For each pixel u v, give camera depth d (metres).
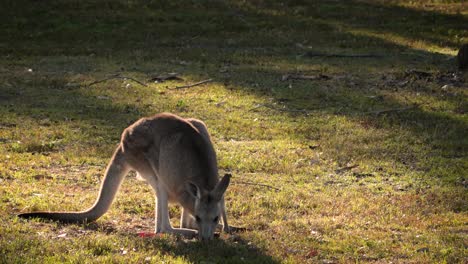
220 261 8.49
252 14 29.56
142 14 28.59
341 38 26.36
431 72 20.91
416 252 9.06
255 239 9.34
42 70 21.02
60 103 17.20
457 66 21.69
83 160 13.10
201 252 8.76
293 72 20.91
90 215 9.86
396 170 13.07
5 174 12.04
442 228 10.23
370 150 14.11
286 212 10.80
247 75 20.45
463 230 10.15
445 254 9.00
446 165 13.30
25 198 10.84
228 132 15.27
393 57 23.55
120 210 10.66
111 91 18.45
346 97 18.12
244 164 13.17
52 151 13.69
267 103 17.56
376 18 29.88
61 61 22.33
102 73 20.61
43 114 16.19
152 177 9.75
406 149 14.20
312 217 10.60
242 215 10.65
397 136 14.98
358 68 21.59
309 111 17.00
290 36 26.50
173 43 25.31
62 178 12.12
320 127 15.68
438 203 11.36
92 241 8.90
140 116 16.28
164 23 27.73
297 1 32.22
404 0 34.19
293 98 18.05
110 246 8.81
